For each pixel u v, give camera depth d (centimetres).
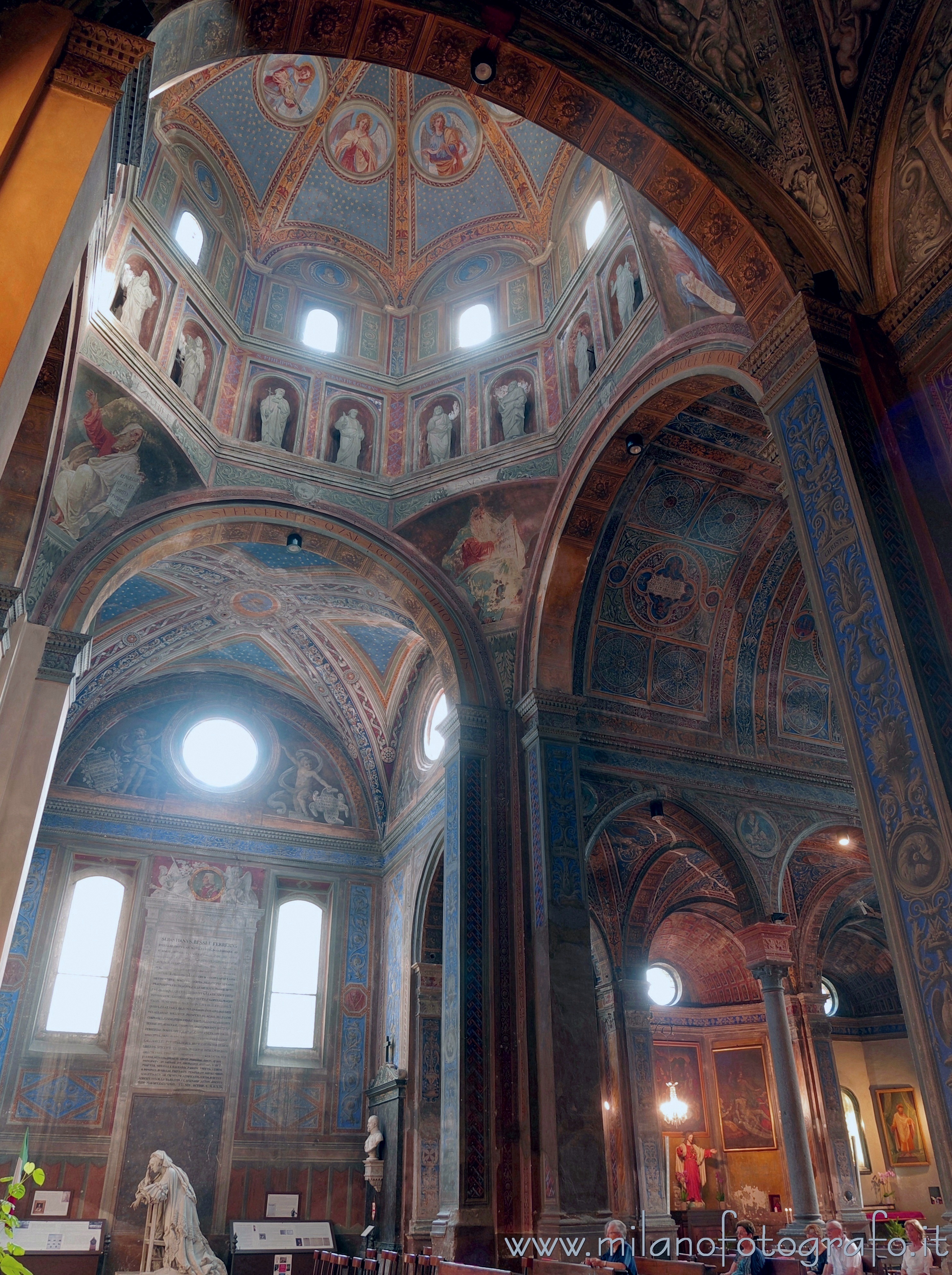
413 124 1928
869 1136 2472
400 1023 1883
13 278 508
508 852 1417
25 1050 1764
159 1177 1627
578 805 1403
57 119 573
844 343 858
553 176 1844
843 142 929
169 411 1487
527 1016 1296
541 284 1811
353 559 1642
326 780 2258
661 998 2573
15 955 1831
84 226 603
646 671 1583
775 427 874
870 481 782
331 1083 1947
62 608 1327
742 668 1636
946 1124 606
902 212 889
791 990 1941
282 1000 2009
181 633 2027
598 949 2112
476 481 1639
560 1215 1134
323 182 1931
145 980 1902
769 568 1599
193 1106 1828
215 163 1822
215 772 2173
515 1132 1244
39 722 1230
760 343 898
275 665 2202
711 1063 2516
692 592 1590
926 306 836
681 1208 2294
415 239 1984
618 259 1516
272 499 1588
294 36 852
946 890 636
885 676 717
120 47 613
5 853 1115
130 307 1480
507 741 1500
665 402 1323
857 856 1767
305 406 1741
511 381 1741
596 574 1528
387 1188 1775
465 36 882
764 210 924
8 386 488
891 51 912
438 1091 1755
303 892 2128
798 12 923
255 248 1872
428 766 1998
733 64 948
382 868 2200
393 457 1752
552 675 1491
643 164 952
